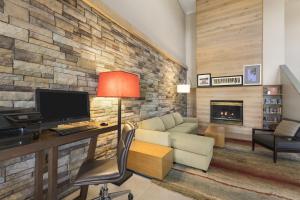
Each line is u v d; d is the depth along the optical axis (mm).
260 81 4465
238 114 4820
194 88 6164
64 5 1903
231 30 4875
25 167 1564
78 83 2092
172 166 2695
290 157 3199
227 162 2969
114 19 2607
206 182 2281
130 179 2326
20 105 1521
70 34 1979
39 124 1266
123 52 2936
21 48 1519
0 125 1039
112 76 2086
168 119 4129
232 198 1938
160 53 4359
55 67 1816
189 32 6391
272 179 2383
